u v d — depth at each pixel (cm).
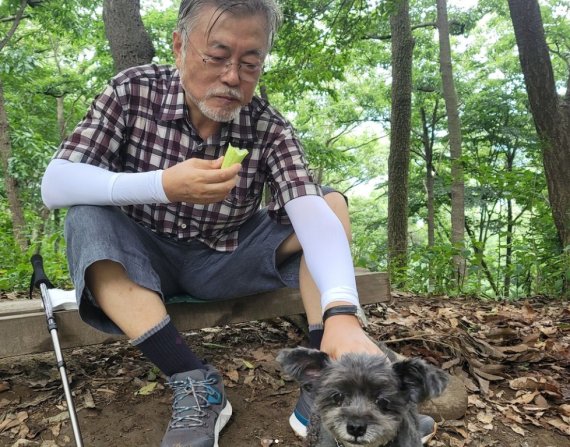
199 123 246
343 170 3072
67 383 217
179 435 213
